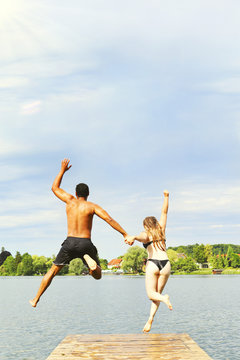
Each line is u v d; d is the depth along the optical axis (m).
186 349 6.63
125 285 111.06
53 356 6.25
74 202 7.24
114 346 6.93
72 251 6.98
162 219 8.08
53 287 106.38
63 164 7.51
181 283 116.56
